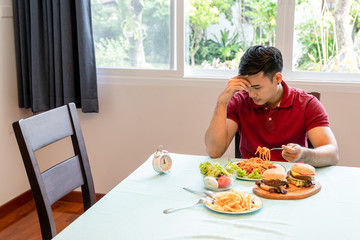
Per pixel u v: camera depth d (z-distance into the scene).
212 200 1.33
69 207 3.03
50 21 2.72
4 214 2.85
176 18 2.73
